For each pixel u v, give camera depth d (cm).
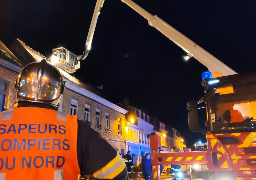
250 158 421
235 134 441
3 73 1171
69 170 141
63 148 144
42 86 156
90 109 1952
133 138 2931
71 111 1708
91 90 2197
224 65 749
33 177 133
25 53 1566
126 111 2627
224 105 494
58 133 146
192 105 517
